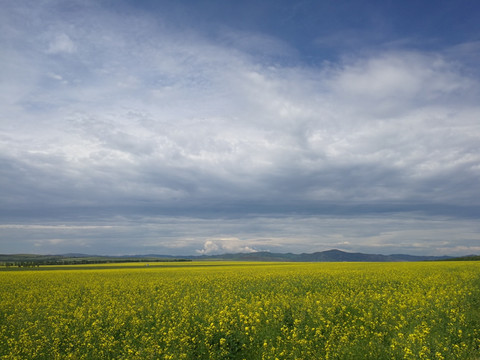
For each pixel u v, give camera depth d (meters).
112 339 10.97
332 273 32.28
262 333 11.05
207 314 13.29
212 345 9.97
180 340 10.24
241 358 9.45
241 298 18.61
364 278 26.53
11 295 21.94
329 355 9.09
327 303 14.84
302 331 11.09
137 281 30.12
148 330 12.25
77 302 19.30
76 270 55.09
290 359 9.07
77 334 12.00
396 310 13.42
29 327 12.76
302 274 31.88
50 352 10.36
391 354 8.79
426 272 30.80
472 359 8.45
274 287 23.08
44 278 35.16
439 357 8.41
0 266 80.00
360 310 13.73
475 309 13.20
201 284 26.88
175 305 16.12
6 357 9.79
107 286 26.38
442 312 12.52
